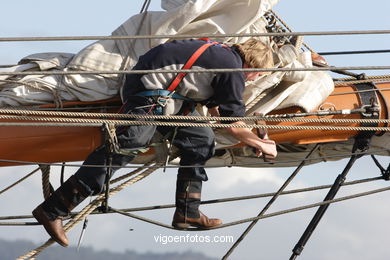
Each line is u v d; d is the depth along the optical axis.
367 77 21.69
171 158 19.80
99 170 18.48
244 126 18.83
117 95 19.55
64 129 19.27
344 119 20.61
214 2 19.86
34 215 18.83
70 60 20.20
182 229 20.12
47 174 20.20
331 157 21.81
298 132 20.69
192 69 17.88
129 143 18.16
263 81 19.61
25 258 19.06
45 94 19.39
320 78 20.67
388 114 21.16
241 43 18.58
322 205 22.03
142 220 20.14
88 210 19.50
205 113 19.64
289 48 20.22
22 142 19.16
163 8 20.70
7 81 19.33
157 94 17.97
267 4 20.12
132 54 19.97
